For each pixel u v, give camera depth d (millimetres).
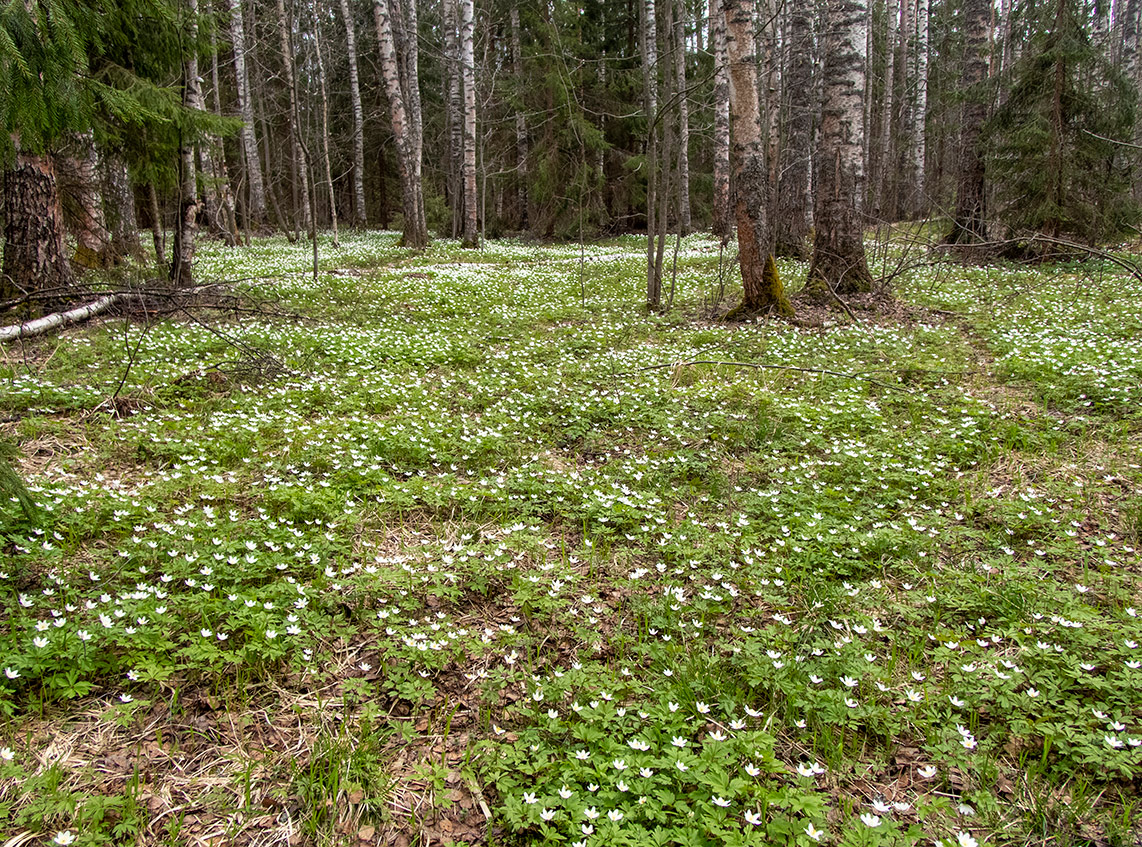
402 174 25750
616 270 18891
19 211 9531
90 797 2566
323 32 30922
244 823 2592
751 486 5641
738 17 10586
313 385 7680
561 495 5383
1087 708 3066
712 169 35156
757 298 11625
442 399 7645
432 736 3066
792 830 2494
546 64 28047
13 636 3230
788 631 3705
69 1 4355
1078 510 5059
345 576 4176
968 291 13531
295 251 23438
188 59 11719
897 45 34500
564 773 2742
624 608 4055
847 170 12070
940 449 6164
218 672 3254
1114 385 7266
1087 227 15969
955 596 4039
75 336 9102
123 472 5410
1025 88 16359
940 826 2658
